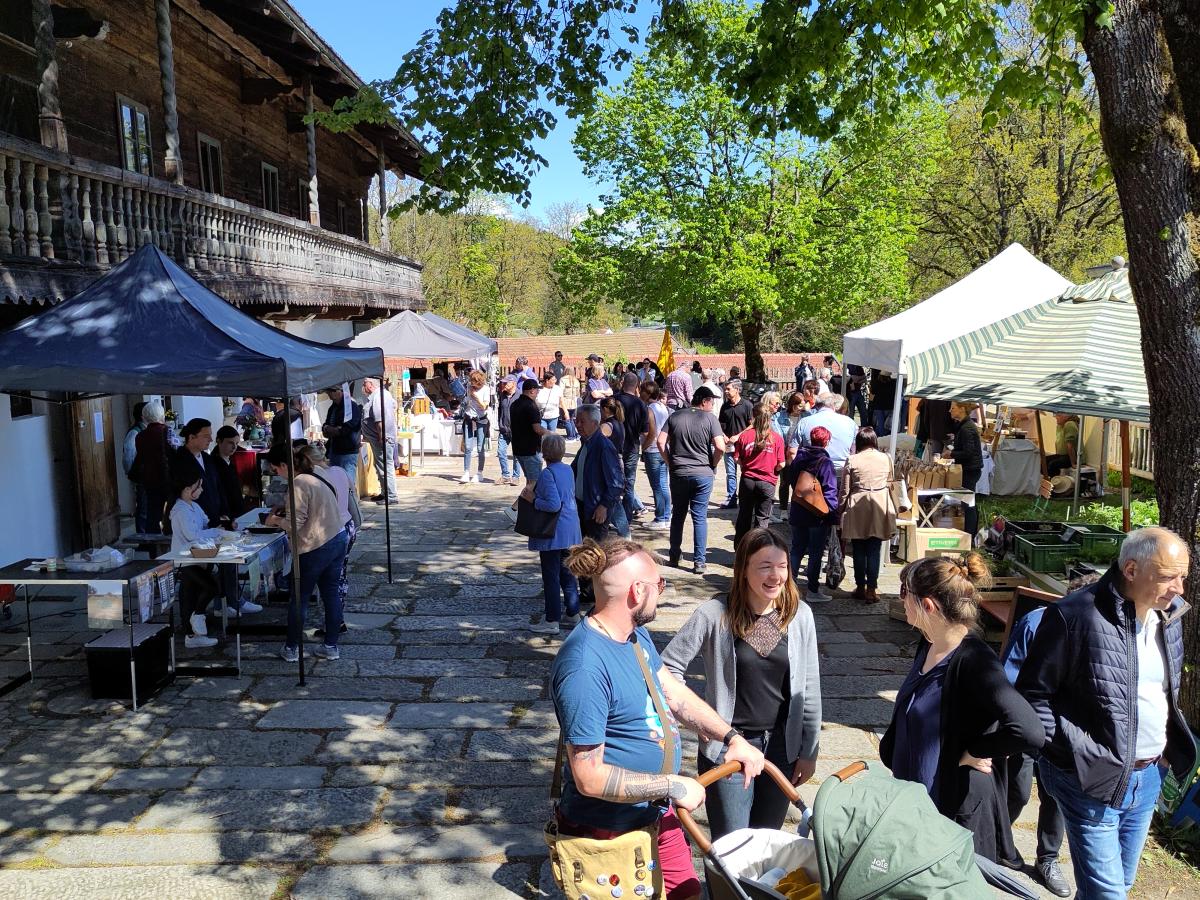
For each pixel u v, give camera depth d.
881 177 28.72
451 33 8.95
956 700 3.26
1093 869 3.56
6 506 9.19
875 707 6.41
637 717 2.98
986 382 7.54
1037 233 28.69
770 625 3.67
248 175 16.64
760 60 8.14
